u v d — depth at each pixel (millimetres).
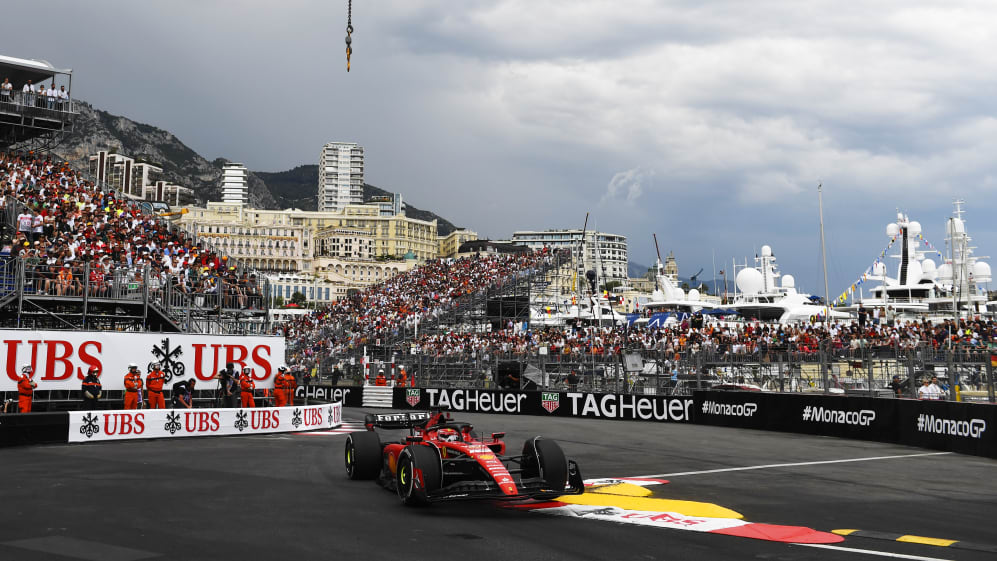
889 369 24219
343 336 55312
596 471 15188
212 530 9070
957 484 13578
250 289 34750
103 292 28750
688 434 24094
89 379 23203
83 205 38000
